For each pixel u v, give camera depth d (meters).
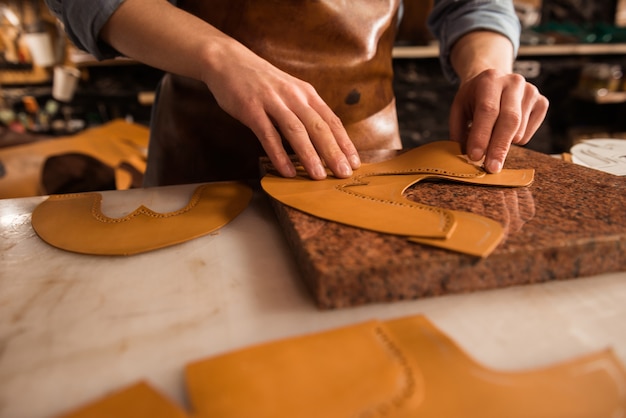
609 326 0.36
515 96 0.64
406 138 2.13
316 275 0.38
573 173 0.61
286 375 0.30
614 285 0.41
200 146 0.76
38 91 1.98
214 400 0.28
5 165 1.33
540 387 0.29
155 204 0.60
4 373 0.33
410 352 0.32
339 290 0.38
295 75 0.69
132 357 0.34
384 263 0.38
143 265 0.46
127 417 0.27
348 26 0.69
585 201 0.50
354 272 0.37
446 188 0.56
